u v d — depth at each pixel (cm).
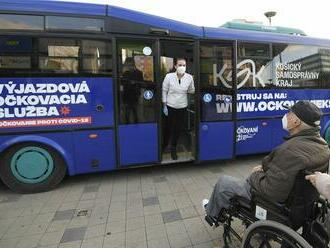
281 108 632
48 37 460
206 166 616
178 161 563
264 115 618
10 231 368
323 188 209
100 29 487
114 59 496
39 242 342
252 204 273
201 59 557
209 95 567
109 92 499
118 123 510
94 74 488
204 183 516
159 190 487
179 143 589
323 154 235
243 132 602
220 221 304
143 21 510
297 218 241
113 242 337
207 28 558
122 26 498
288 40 625
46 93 465
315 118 241
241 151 605
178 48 548
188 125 588
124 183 523
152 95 529
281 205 246
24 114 459
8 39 445
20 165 477
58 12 463
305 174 229
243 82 591
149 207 424
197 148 569
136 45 511
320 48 662
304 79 651
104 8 488
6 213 416
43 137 471
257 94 606
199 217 390
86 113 490
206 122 571
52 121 473
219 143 584
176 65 547
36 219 397
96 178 551
